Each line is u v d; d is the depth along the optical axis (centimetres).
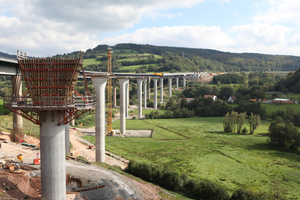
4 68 6353
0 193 2891
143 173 5131
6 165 3966
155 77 19738
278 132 8169
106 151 7481
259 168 6225
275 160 6888
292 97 19300
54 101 2862
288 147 8050
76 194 3578
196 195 4622
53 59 2914
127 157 6944
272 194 4738
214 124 12750
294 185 5234
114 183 4084
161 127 11875
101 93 6169
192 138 9538
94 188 3828
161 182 4931
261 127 11806
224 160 6838
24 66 2891
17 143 6097
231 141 9081
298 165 6488
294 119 12262
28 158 4903
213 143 8775
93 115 14100
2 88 19238
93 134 10025
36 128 7988
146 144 8575
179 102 17788
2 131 6675
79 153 6819
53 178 2942
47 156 2912
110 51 9144
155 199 3769
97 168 4822
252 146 8394
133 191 3856
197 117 15288
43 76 2916
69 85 2959
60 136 2966
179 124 12725
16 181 3278
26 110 2878
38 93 2923
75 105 3005
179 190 4809
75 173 4378
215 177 5591
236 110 15350
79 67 3047
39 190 3434
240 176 5681
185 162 6631
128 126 12100
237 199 4200
